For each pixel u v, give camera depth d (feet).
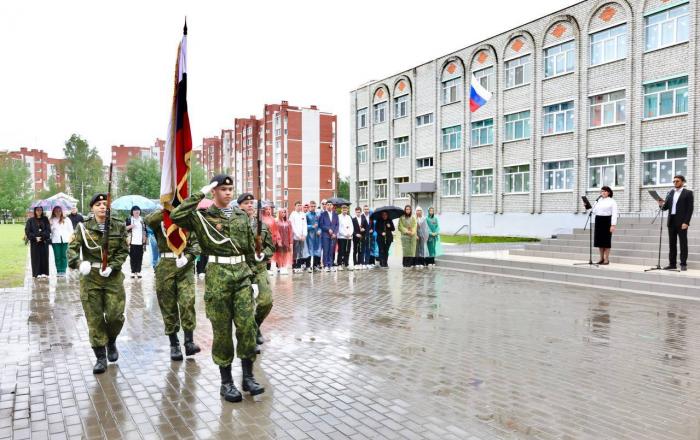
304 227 50.88
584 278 42.06
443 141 117.39
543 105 92.89
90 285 19.79
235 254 17.39
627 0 78.89
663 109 75.36
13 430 14.38
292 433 14.05
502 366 20.02
